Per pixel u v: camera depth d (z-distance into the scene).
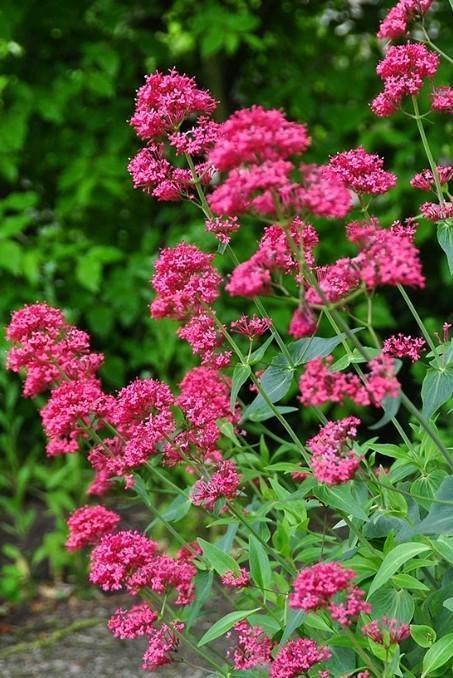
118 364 7.23
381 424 2.54
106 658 5.10
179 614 3.77
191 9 7.66
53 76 7.57
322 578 2.66
